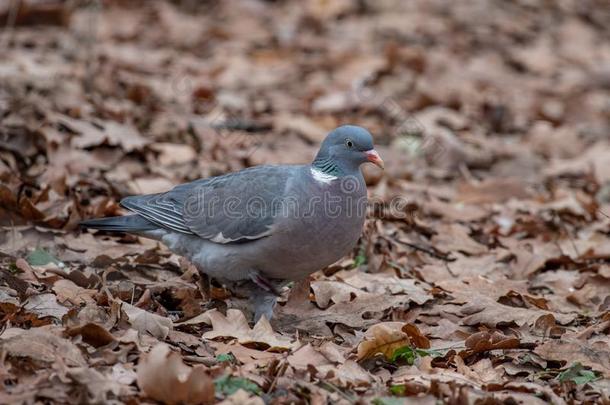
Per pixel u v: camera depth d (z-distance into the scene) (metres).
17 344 7.48
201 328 8.93
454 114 17.06
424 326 9.48
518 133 17.31
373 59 18.92
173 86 16.30
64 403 6.97
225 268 9.28
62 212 10.91
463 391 7.57
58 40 17.41
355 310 9.52
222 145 13.95
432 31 21.69
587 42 23.06
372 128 15.98
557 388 8.10
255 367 7.94
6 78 13.81
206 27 20.41
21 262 9.38
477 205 13.36
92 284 9.41
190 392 7.12
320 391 7.51
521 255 11.40
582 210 13.30
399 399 7.45
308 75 18.17
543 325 9.33
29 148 12.12
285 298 10.12
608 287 10.63
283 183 9.02
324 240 8.91
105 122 13.34
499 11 23.89
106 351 7.75
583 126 18.09
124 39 18.72
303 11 22.09
